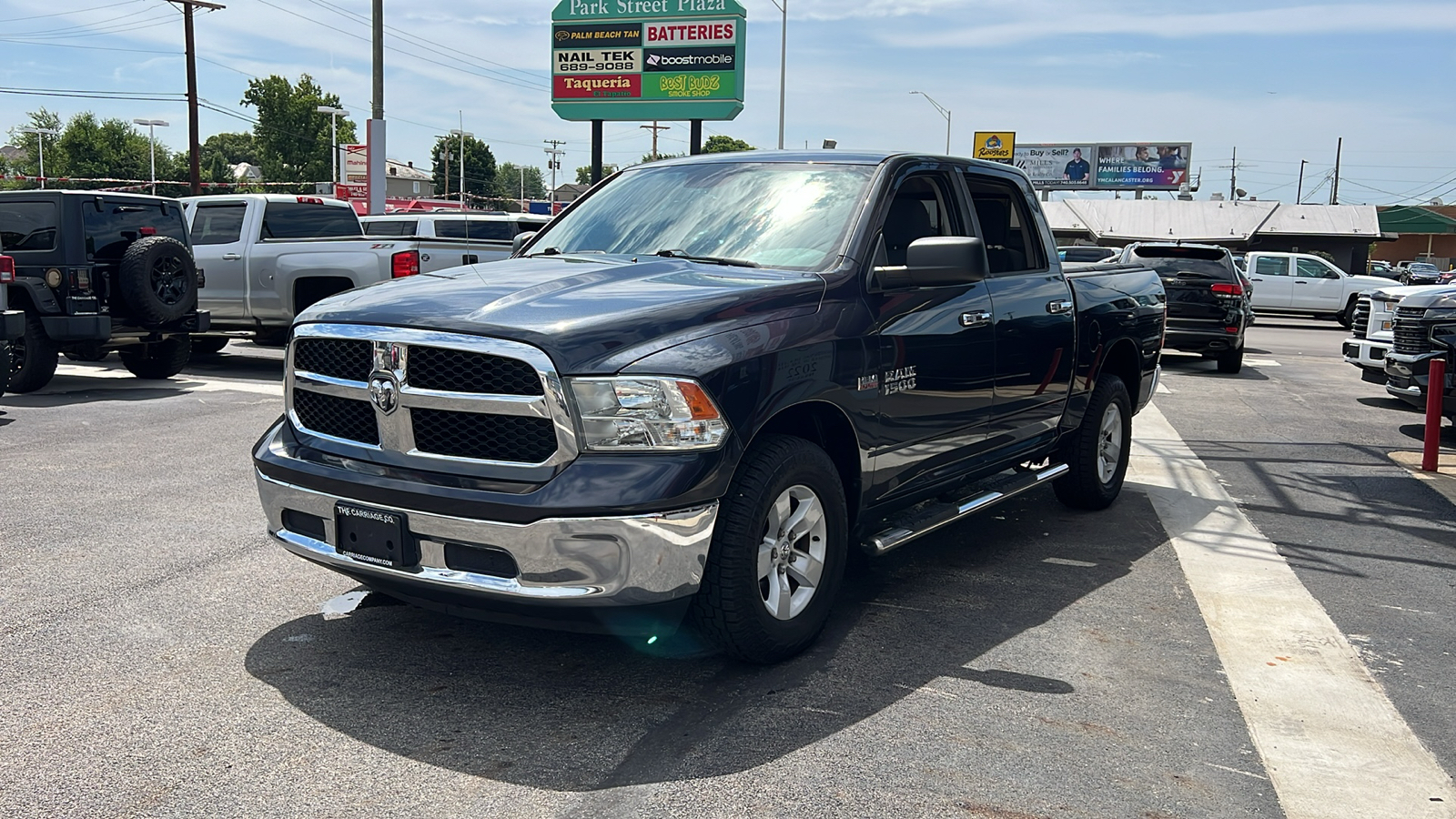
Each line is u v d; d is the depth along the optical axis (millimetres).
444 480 3479
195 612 4516
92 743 3318
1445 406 9008
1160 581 5168
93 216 11000
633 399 3400
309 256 12305
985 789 3117
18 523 5863
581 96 28422
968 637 4348
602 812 2953
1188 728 3557
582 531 3322
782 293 3939
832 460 4266
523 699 3682
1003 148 56469
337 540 3711
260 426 8930
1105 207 56469
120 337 11203
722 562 3623
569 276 4039
